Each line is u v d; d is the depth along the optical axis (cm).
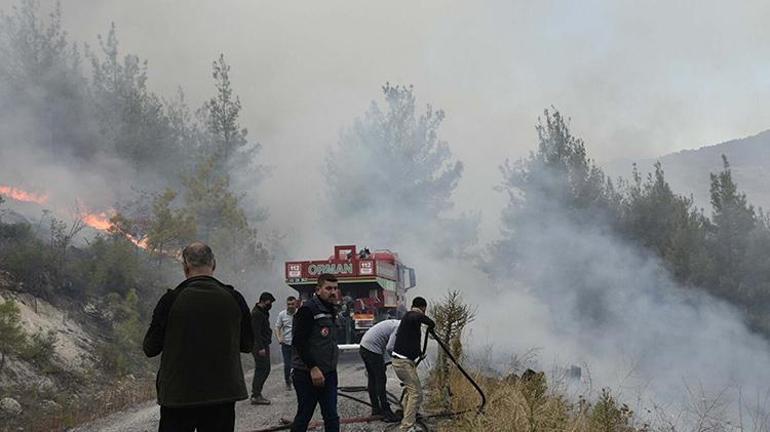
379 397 817
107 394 1179
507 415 671
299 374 587
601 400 723
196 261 413
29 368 1127
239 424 831
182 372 381
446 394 834
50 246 1571
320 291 598
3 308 1059
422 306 755
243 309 418
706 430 898
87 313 1499
